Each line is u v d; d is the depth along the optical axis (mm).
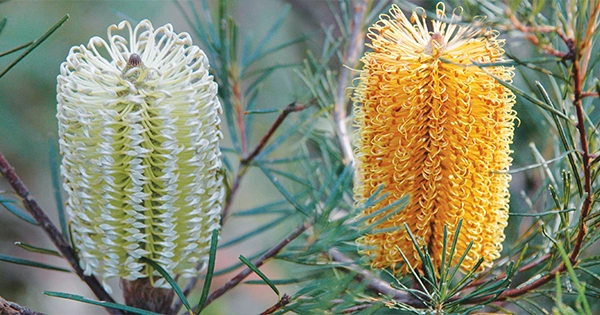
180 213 542
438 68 541
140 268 545
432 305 530
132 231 537
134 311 516
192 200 540
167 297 564
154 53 553
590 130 564
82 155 531
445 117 540
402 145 542
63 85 532
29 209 564
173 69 538
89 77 536
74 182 541
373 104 546
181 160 535
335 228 536
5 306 520
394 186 549
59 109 537
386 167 548
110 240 540
